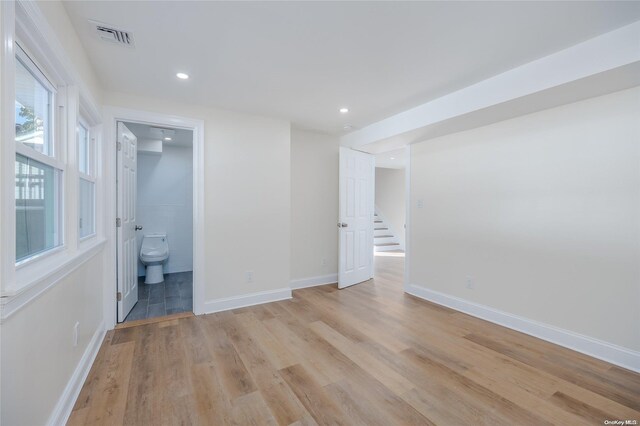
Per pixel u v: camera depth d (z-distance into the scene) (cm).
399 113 323
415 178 371
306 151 402
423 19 165
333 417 154
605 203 213
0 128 95
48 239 153
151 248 430
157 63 214
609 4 151
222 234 313
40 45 127
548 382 185
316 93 268
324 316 297
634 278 201
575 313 228
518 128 265
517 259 265
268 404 164
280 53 201
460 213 317
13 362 103
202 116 302
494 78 234
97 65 215
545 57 204
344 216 401
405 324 277
